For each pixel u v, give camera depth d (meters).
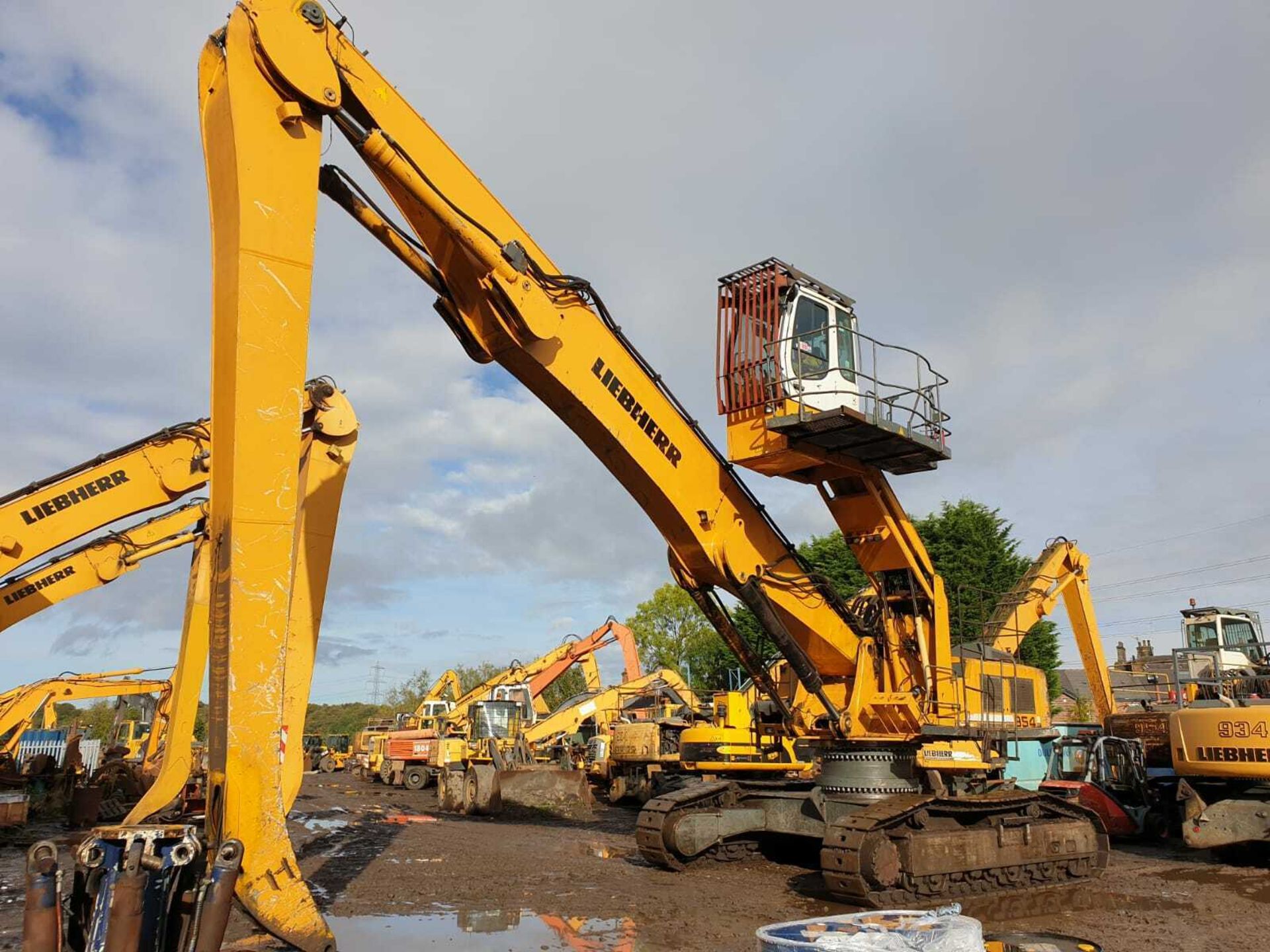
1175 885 12.08
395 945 8.22
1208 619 23.11
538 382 10.47
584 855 14.24
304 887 6.94
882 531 12.79
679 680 32.84
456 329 10.17
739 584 11.82
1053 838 11.95
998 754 13.76
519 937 8.56
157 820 12.08
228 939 8.00
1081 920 9.80
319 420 12.35
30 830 17.92
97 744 34.00
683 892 11.01
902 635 12.98
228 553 7.09
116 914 5.21
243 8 7.76
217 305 7.80
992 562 41.91
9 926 8.66
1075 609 21.09
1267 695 18.25
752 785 13.73
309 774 49.75
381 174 9.13
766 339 12.03
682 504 11.51
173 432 16.45
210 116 8.20
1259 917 10.02
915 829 10.97
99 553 17.72
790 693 14.62
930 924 5.79
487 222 9.84
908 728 12.12
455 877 11.92
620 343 11.10
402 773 35.56
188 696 13.80
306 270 7.63
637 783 24.45
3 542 14.92
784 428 11.42
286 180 7.66
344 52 8.59
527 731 31.06
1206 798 14.95
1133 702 26.84
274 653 7.06
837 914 9.79
